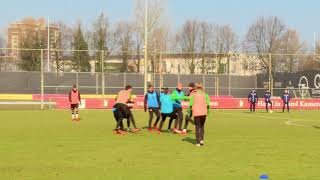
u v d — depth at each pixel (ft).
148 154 46.75
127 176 35.22
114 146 53.16
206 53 180.86
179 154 46.80
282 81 173.58
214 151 49.11
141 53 184.44
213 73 179.01
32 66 176.45
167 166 39.60
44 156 45.24
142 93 168.76
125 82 167.84
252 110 141.49
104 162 41.63
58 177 34.83
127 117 68.95
